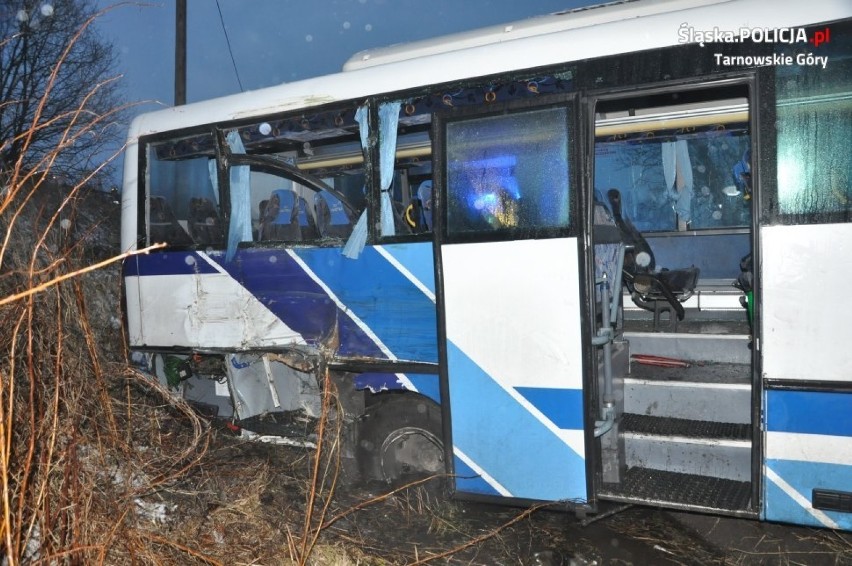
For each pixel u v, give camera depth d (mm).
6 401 3453
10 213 4750
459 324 4762
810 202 3949
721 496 4324
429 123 5309
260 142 5922
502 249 4625
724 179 6863
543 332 4512
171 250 6172
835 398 3898
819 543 4508
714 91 5422
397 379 5094
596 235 4832
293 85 5598
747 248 6820
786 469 4020
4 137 10727
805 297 3945
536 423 4559
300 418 6035
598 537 4719
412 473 5293
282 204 5969
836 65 3953
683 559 4391
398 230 5344
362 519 4988
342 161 6137
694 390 5035
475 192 4738
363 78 5262
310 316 5477
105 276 10312
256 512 4676
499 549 4562
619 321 5480
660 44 4332
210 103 6066
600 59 4469
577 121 4434
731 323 6324
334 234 5582
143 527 3967
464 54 4910
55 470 3666
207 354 6152
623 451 4836
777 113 4035
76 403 4074
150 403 5637
